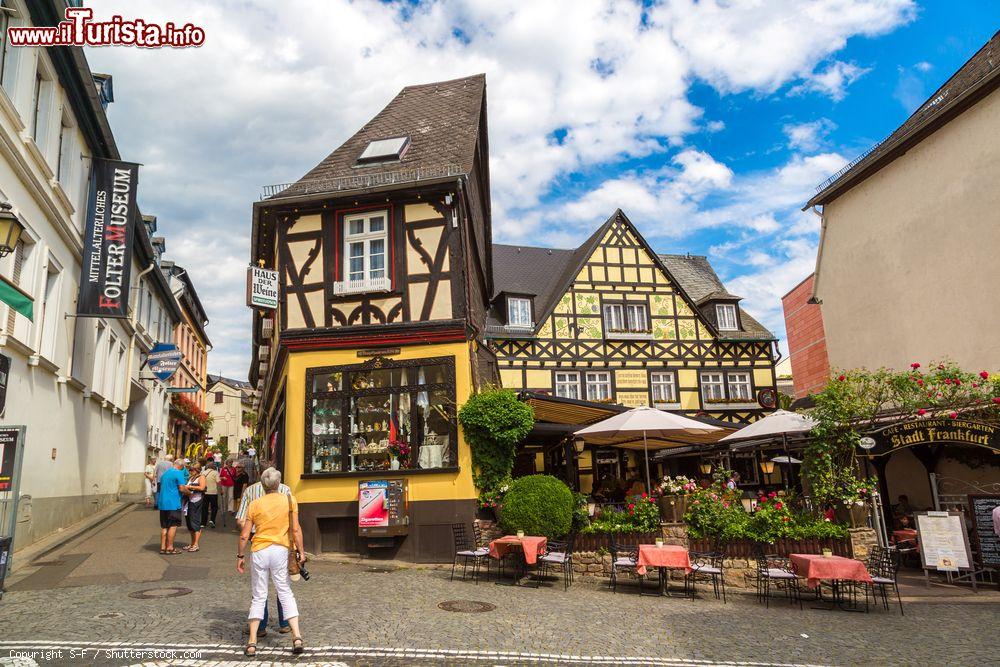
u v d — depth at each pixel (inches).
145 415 915.4
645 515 414.3
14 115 375.9
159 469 447.8
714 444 678.5
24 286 421.1
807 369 1005.2
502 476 447.2
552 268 1065.5
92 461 616.7
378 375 474.3
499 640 244.5
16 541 401.1
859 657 244.4
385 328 474.0
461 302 474.9
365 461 464.1
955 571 432.5
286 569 221.3
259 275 481.4
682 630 278.5
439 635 246.2
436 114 617.3
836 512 404.8
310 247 504.1
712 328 983.0
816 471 426.9
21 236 414.9
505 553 382.6
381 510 434.0
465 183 498.9
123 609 266.4
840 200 740.7
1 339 365.1
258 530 222.1
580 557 415.2
